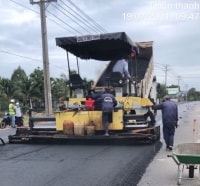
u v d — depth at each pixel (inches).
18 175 350.6
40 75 1764.3
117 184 317.1
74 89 617.9
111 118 550.3
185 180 325.4
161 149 504.4
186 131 756.0
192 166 324.5
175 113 498.9
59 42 594.2
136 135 540.4
